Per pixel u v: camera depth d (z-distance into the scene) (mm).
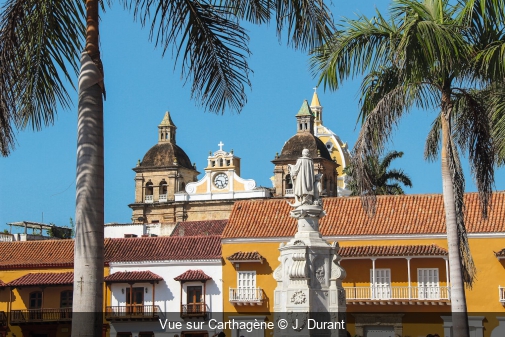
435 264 52375
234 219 58156
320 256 27281
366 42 24875
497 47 23219
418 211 54812
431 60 22547
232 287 55875
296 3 17406
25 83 17328
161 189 112812
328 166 109875
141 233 80312
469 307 50844
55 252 61875
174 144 116312
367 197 25047
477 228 51438
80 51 17578
